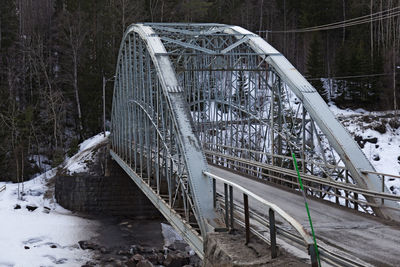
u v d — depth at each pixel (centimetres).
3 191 4103
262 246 839
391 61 5541
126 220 3509
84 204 3669
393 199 1159
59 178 3809
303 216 1240
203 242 1005
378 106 5309
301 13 6931
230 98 2530
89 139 5269
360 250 908
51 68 6394
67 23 6181
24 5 7231
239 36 2161
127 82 2388
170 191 1344
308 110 1636
